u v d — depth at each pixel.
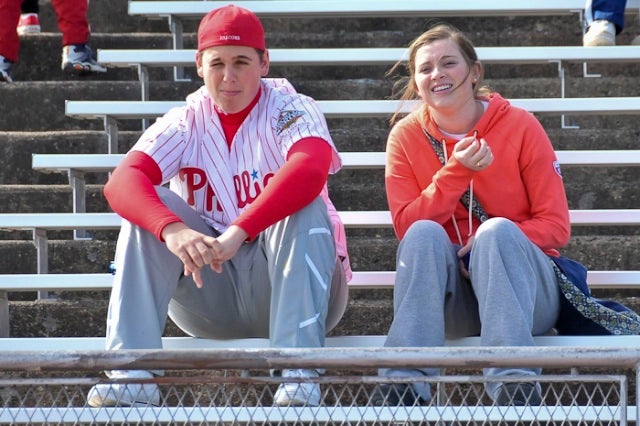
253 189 11.70
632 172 16.62
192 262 10.46
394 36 19.59
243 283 11.29
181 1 19.20
